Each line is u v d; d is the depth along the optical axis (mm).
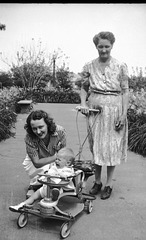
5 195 3766
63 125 10148
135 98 7527
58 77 26484
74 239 2762
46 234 2824
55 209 2818
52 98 23844
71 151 3191
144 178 4598
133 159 5676
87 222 3107
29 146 3436
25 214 2957
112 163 3678
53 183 2771
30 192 3508
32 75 22953
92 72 3762
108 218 3215
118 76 3652
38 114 3230
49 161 3457
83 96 3959
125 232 2924
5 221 3068
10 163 5316
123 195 3885
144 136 6055
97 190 3891
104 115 3635
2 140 7430
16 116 11539
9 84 22359
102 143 3652
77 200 3342
